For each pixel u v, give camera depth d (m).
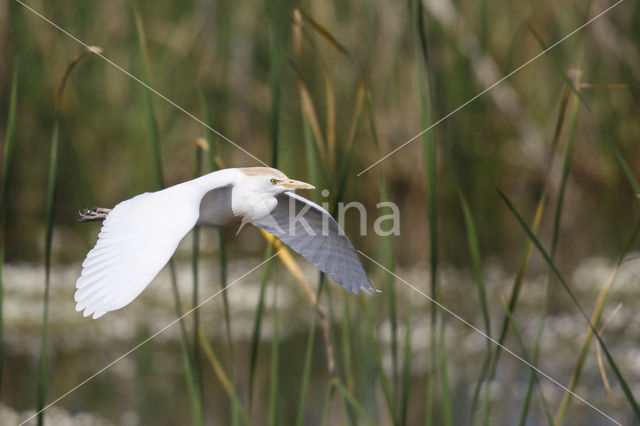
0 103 17.25
